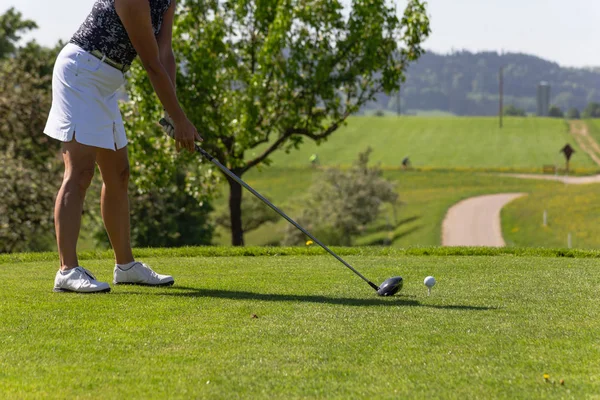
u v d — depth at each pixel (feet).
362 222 183.62
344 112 72.84
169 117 19.89
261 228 218.59
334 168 193.16
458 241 159.43
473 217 185.98
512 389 10.13
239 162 72.64
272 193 255.29
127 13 18.69
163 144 70.54
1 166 94.07
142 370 11.16
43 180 96.02
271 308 16.11
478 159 312.91
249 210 175.73
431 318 14.99
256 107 68.95
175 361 11.66
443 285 19.99
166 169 71.51
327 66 69.31
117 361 11.68
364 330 13.83
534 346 12.58
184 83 68.95
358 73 69.92
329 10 70.69
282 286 19.81
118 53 19.26
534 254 29.68
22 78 108.17
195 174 75.20
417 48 73.31
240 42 74.49
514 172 293.23
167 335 13.43
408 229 185.57
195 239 133.90
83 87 19.13
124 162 20.40
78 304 16.58
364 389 10.16
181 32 70.33
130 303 16.71
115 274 20.42
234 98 71.31
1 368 11.32
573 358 11.78
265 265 25.30
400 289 17.97
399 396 9.85
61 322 14.56
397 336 13.34
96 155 20.12
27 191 92.63
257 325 14.29
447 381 10.52
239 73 72.49
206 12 73.46
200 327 14.10
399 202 206.08
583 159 310.65
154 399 9.81
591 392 9.98
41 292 18.56
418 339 13.10
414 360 11.67
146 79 67.10
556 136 352.08
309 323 14.48
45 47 133.39
